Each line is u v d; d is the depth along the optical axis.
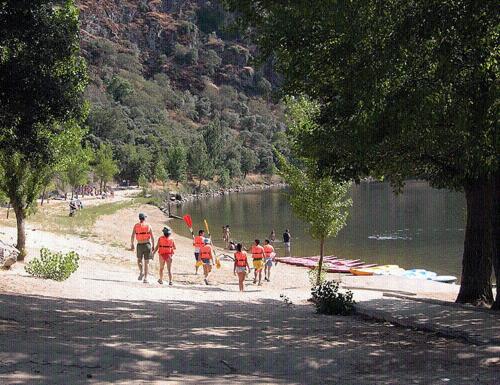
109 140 114.25
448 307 11.93
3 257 16.97
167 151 118.75
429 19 8.02
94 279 18.45
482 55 8.22
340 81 10.13
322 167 13.23
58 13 12.70
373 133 9.46
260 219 63.12
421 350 7.23
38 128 13.34
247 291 19.95
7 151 14.36
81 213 52.47
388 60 8.37
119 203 71.62
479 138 8.90
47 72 12.09
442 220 54.94
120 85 168.12
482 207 13.58
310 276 23.14
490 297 13.72
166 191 98.88
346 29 8.66
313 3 9.01
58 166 19.47
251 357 6.64
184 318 10.86
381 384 5.46
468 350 7.12
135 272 22.33
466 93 8.62
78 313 10.32
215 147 136.12
